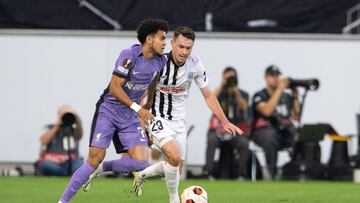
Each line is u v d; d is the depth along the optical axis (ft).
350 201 100.27
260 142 141.49
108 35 152.87
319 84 149.07
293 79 142.82
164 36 78.64
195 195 78.64
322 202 98.58
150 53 79.36
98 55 152.87
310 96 152.05
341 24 154.81
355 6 154.71
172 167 78.79
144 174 83.41
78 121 142.31
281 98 144.05
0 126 153.17
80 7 156.15
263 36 152.05
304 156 144.15
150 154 138.72
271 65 143.95
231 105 141.28
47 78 153.38
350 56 151.74
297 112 144.46
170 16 154.71
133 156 83.56
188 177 148.97
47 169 142.51
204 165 146.72
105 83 152.66
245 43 152.05
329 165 144.46
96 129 81.15
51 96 153.07
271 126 142.51
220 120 83.20
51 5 156.56
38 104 153.07
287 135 144.05
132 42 152.87
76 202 93.71
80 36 153.07
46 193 106.73
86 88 152.87
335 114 151.84
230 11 154.40
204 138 149.38
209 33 152.05
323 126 141.69
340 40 151.84
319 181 143.43
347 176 143.64
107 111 81.71
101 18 155.74
